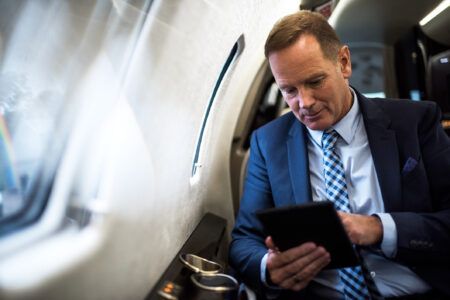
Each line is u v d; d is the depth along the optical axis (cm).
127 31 67
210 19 101
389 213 122
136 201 84
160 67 82
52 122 58
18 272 49
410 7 331
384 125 136
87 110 62
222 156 254
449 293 122
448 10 311
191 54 100
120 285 83
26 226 54
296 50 112
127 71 69
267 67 288
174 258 133
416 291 128
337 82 121
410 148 132
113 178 70
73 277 60
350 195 136
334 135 136
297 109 123
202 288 104
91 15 59
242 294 130
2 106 51
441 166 131
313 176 145
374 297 112
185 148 126
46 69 55
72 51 58
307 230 97
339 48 125
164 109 92
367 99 143
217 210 251
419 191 128
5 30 50
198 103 127
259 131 167
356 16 358
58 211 59
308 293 138
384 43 433
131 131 75
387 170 130
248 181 165
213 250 149
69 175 61
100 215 68
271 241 106
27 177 55
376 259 130
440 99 368
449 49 379
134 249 88
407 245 116
